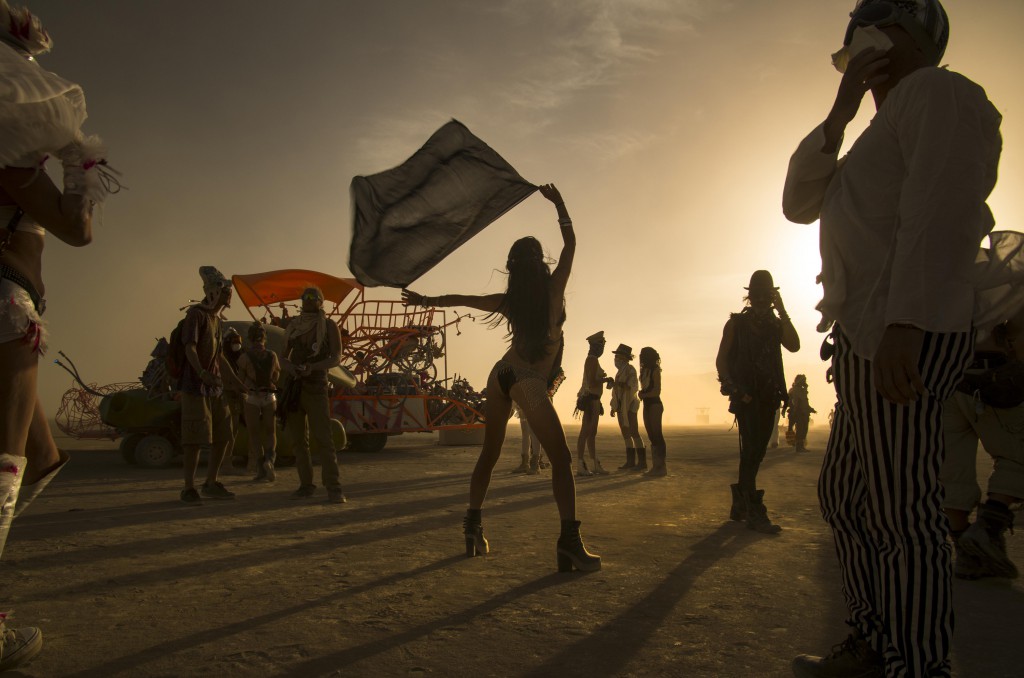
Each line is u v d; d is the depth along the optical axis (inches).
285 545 190.2
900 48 81.0
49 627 119.7
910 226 69.9
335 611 128.4
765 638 112.8
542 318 165.3
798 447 612.1
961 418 160.4
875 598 85.6
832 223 80.0
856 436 79.7
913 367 68.5
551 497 289.0
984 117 72.7
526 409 162.9
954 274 69.9
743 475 215.6
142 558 174.4
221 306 281.0
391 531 211.5
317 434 278.2
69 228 94.8
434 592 141.6
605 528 215.9
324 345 279.6
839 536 89.0
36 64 94.9
